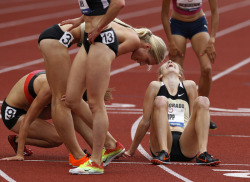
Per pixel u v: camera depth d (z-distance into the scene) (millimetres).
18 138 17969
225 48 52375
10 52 47500
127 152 18703
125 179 15422
